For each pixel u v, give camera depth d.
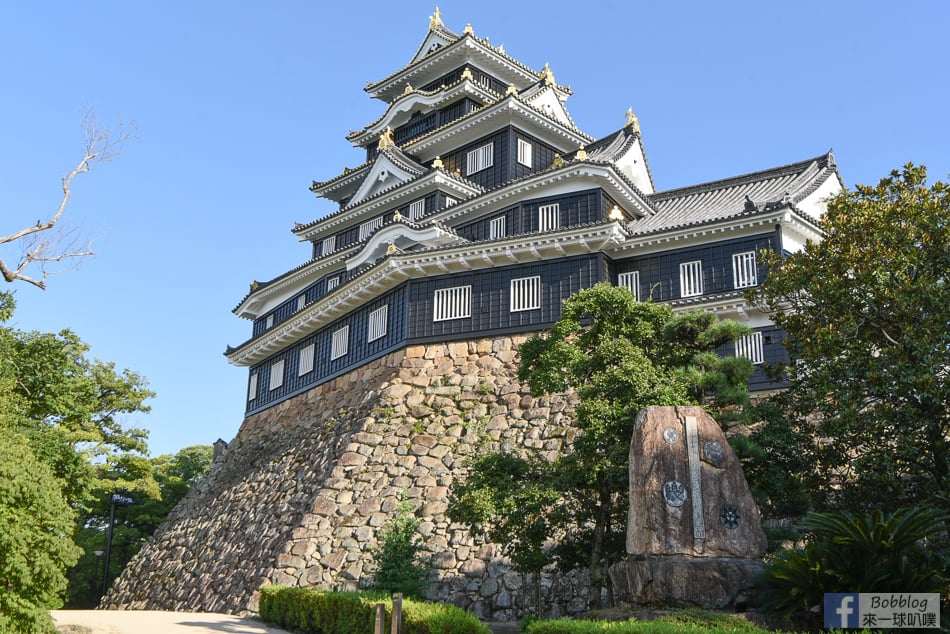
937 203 20.61
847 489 21.34
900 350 19.94
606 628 13.93
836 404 20.45
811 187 39.59
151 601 41.75
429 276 38.97
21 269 20.61
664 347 23.00
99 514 62.31
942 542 17.64
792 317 22.20
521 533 22.36
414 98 55.97
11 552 15.67
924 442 19.73
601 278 36.12
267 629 25.97
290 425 45.78
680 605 16.69
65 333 34.19
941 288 19.47
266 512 37.72
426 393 36.12
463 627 17.73
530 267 37.28
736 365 21.45
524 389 34.50
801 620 15.57
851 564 15.45
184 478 67.69
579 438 21.80
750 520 17.73
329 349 45.19
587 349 23.69
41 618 15.98
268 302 58.44
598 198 39.91
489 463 23.12
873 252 20.39
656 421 18.64
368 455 34.22
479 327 37.22
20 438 21.70
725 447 18.36
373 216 53.16
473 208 43.47
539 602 23.70
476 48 55.53
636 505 18.02
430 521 30.77
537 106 50.69
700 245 36.50
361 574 29.70
